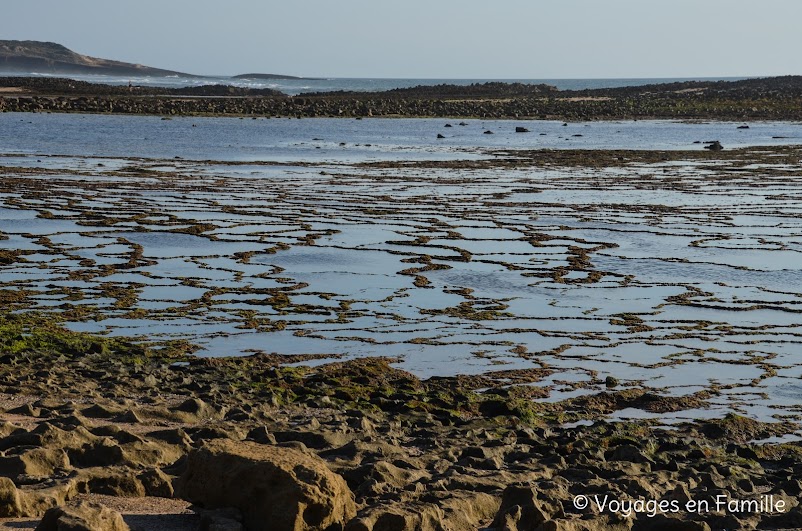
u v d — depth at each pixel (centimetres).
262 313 2394
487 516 1027
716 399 1797
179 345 2084
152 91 19600
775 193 5116
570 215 4175
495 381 1875
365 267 2991
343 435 1365
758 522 1099
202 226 3694
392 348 2102
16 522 857
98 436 1168
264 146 8306
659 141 9531
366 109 14025
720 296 2659
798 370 1995
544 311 2462
